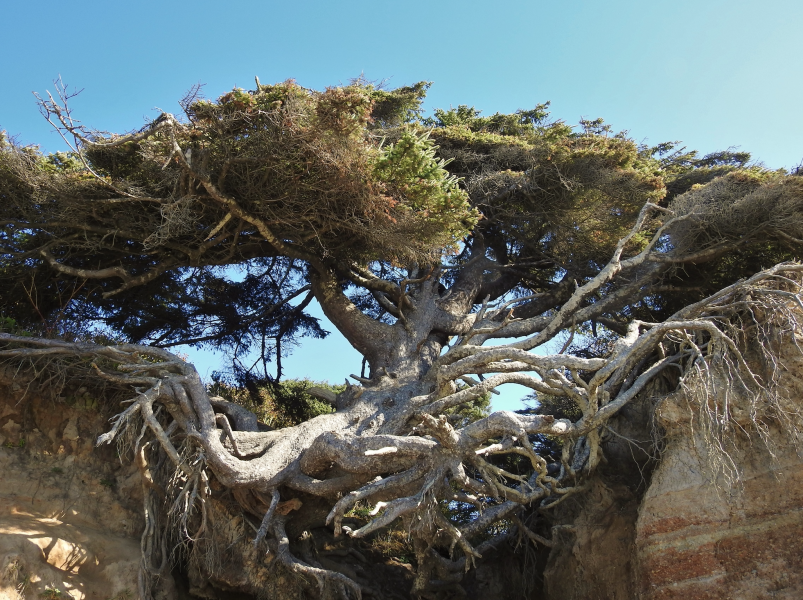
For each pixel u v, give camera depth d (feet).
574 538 59.00
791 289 54.29
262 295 79.30
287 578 54.08
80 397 55.88
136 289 67.15
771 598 44.42
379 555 70.64
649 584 48.34
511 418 44.57
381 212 50.80
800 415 47.67
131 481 54.60
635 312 74.84
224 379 78.18
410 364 59.57
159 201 51.24
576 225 66.74
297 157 49.06
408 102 72.23
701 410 47.32
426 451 45.16
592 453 54.95
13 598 42.91
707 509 48.21
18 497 49.98
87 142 47.11
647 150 84.33
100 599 46.44
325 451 48.03
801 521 45.34
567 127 67.00
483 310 64.39
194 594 53.47
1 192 52.37
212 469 49.96
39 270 59.82
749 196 60.13
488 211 68.69
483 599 65.98
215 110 47.83
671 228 65.00
